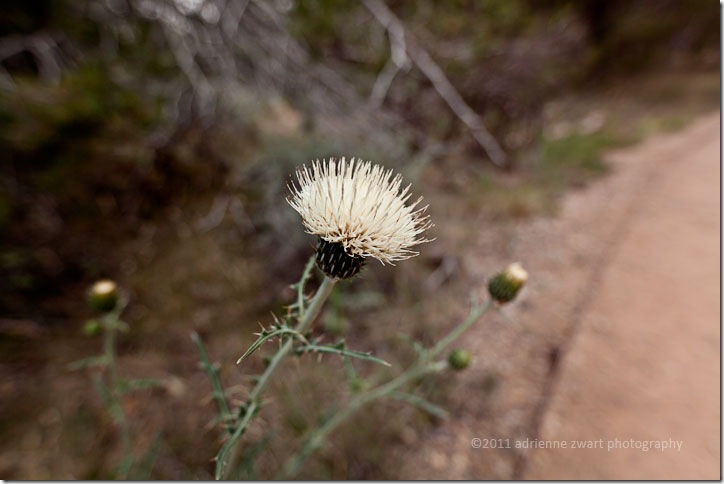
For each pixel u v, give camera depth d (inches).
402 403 9.2
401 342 10.5
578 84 42.3
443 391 9.5
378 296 11.1
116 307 7.2
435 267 13.2
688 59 55.6
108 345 7.0
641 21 48.2
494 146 19.7
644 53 51.7
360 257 4.5
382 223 4.4
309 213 4.5
